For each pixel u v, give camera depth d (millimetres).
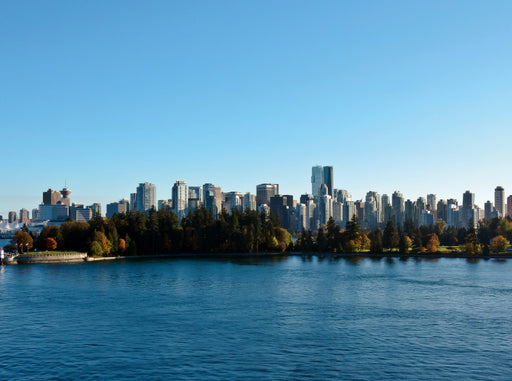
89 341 74562
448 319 91250
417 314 95688
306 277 157375
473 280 151875
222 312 96062
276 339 76000
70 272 166500
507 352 70375
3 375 60219
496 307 103875
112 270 174750
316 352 69438
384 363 65000
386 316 93500
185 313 94875
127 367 62875
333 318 91250
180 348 71000
